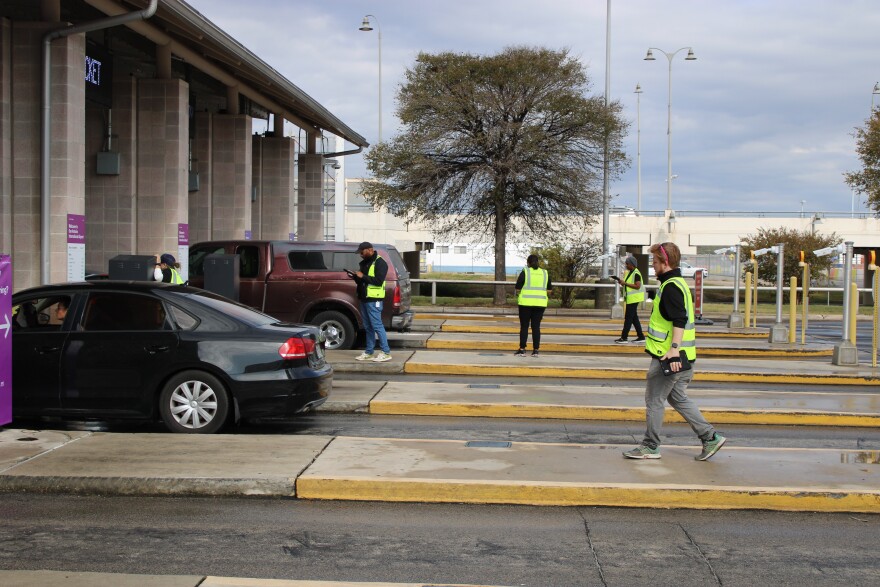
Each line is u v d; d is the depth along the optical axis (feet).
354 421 33.17
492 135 102.32
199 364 29.19
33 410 29.53
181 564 17.98
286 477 22.99
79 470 23.41
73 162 54.80
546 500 22.70
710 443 25.70
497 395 37.40
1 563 17.88
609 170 107.14
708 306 112.68
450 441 28.02
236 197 93.86
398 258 53.36
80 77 55.67
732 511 22.40
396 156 106.11
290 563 18.19
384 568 17.99
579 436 30.99
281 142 117.29
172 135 73.92
